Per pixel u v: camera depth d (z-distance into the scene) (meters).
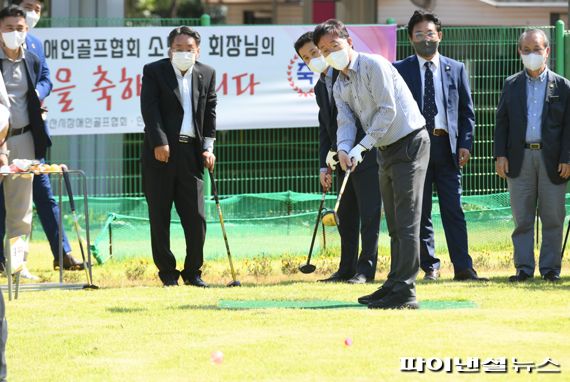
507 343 8.23
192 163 11.84
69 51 15.02
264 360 7.79
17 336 8.73
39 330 8.98
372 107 9.46
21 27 12.06
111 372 7.57
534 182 11.93
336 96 9.75
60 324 9.22
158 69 11.80
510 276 12.16
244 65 15.40
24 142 12.41
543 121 11.81
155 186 11.80
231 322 9.14
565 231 14.86
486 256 13.72
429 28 12.01
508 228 14.98
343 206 12.05
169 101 11.76
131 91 15.21
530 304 9.89
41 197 12.96
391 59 15.42
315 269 12.04
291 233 15.13
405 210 9.52
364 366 7.59
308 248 14.62
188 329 8.89
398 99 9.41
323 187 12.12
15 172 10.48
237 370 7.54
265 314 9.48
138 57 15.20
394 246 9.95
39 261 13.84
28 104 12.41
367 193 11.88
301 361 7.74
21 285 11.59
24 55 12.35
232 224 14.93
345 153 9.52
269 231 15.09
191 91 11.81
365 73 9.30
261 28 15.42
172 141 11.75
